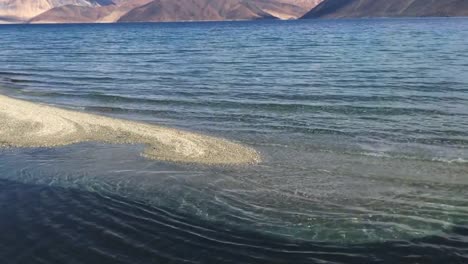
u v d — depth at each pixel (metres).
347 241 9.22
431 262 8.41
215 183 12.56
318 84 29.91
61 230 9.66
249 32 130.88
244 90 28.47
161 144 16.58
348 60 44.09
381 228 9.73
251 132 18.42
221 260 8.51
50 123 20.23
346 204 11.05
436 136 16.89
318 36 96.81
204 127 19.55
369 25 166.00
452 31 100.75
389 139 16.73
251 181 12.70
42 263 8.37
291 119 20.42
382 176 12.93
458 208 10.67
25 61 53.59
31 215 10.41
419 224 9.88
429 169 13.44
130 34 134.12
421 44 62.75
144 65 45.41
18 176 13.21
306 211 10.68
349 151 15.45
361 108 22.00
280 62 44.34
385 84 28.89
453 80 29.64
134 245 9.05
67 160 14.85
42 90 31.23
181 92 28.52
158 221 10.14
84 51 68.00
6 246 8.98
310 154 15.25
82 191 11.96
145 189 12.10
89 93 29.34
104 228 9.76
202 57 52.38
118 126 19.48
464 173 13.02
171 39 99.00
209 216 10.41
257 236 9.45
